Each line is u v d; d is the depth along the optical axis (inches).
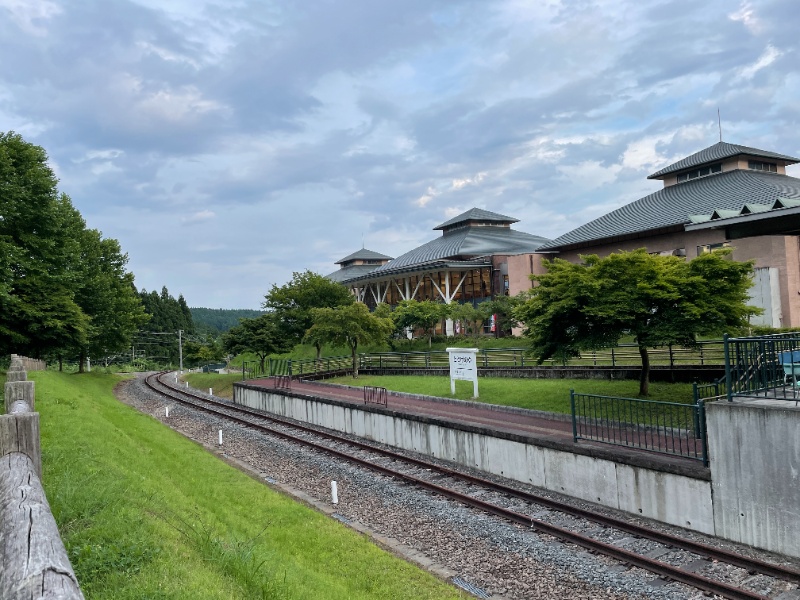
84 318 1320.1
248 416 1123.3
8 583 122.1
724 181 1643.7
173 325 3710.6
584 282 651.5
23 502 168.6
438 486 554.3
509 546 415.5
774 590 332.8
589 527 445.1
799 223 568.7
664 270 666.8
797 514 376.8
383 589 336.2
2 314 1157.1
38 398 695.1
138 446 593.0
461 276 2317.9
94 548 248.5
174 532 300.8
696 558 378.6
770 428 390.9
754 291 1280.8
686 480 441.7
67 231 1337.4
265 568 290.8
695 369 786.8
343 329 1359.5
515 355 1286.9
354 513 511.8
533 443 571.2
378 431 830.5
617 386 815.7
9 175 1128.2
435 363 1397.6
